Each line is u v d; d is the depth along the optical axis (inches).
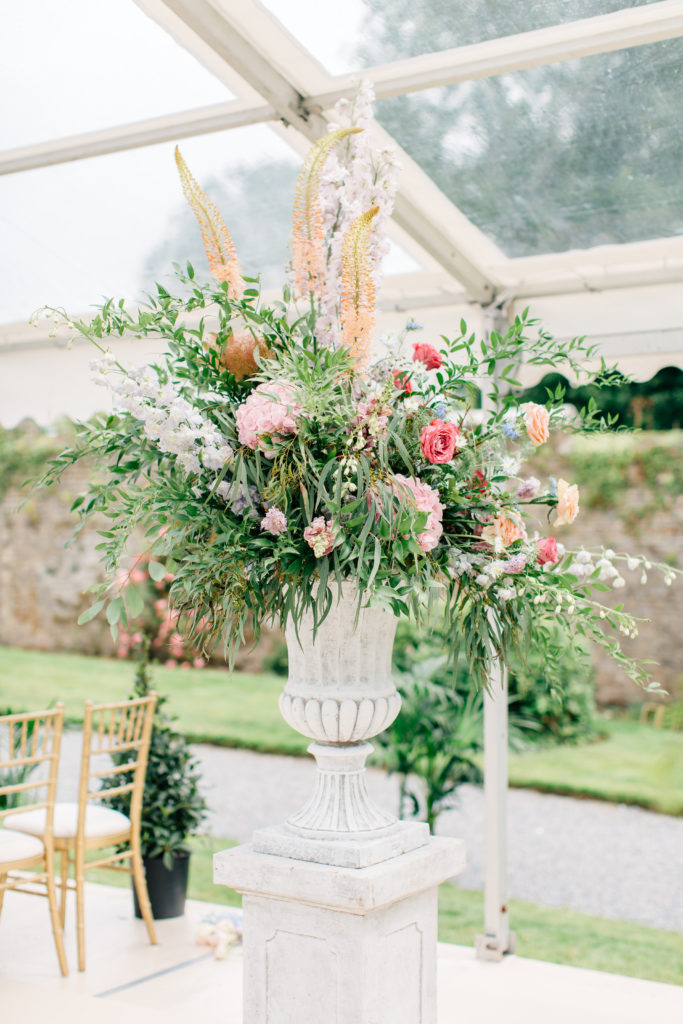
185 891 180.2
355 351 82.4
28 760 151.6
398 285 161.0
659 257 144.6
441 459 79.5
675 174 122.3
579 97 110.7
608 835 278.1
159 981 148.0
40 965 154.5
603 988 144.4
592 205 132.0
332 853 82.3
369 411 79.7
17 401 179.8
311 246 85.3
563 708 328.5
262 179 131.6
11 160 135.4
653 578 338.6
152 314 80.5
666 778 301.4
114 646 420.2
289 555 77.8
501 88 111.0
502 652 88.2
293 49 109.0
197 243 147.3
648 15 98.9
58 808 168.6
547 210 134.7
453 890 239.3
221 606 79.4
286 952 83.6
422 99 114.3
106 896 193.9
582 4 97.5
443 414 84.6
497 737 154.8
